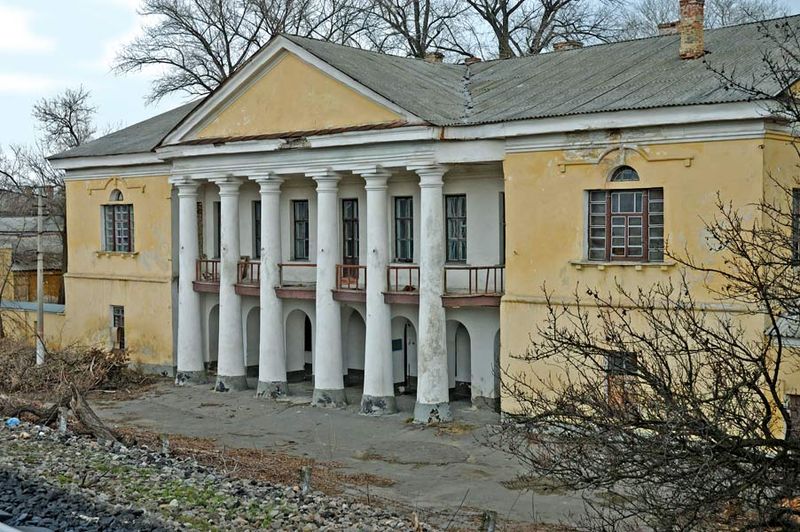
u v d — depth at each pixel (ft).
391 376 96.78
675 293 75.97
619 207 79.71
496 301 89.61
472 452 81.56
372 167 94.17
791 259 48.01
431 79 104.63
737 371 44.70
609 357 47.83
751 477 40.06
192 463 70.90
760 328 70.85
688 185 75.20
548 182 83.20
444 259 94.84
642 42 99.19
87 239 131.34
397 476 75.10
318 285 100.32
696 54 86.22
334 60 97.14
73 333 133.39
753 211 71.97
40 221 120.78
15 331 140.67
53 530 47.29
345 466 78.23
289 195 112.68
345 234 107.76
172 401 106.83
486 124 86.12
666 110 74.90
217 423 95.45
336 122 96.68
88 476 60.70
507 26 161.89
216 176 108.99
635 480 45.21
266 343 106.11
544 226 83.61
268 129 102.83
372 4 166.20
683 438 41.47
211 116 107.86
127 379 117.19
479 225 96.22
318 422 94.17
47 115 187.93
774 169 72.74
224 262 109.91
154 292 122.42
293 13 167.02
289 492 62.28
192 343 116.06
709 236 74.13
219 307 114.73
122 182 126.00
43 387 106.11
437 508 66.08
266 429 92.17
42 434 75.00
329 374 100.48
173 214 120.67
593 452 45.42
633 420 43.93
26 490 55.57
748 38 86.63
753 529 41.19
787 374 69.21
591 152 80.38
